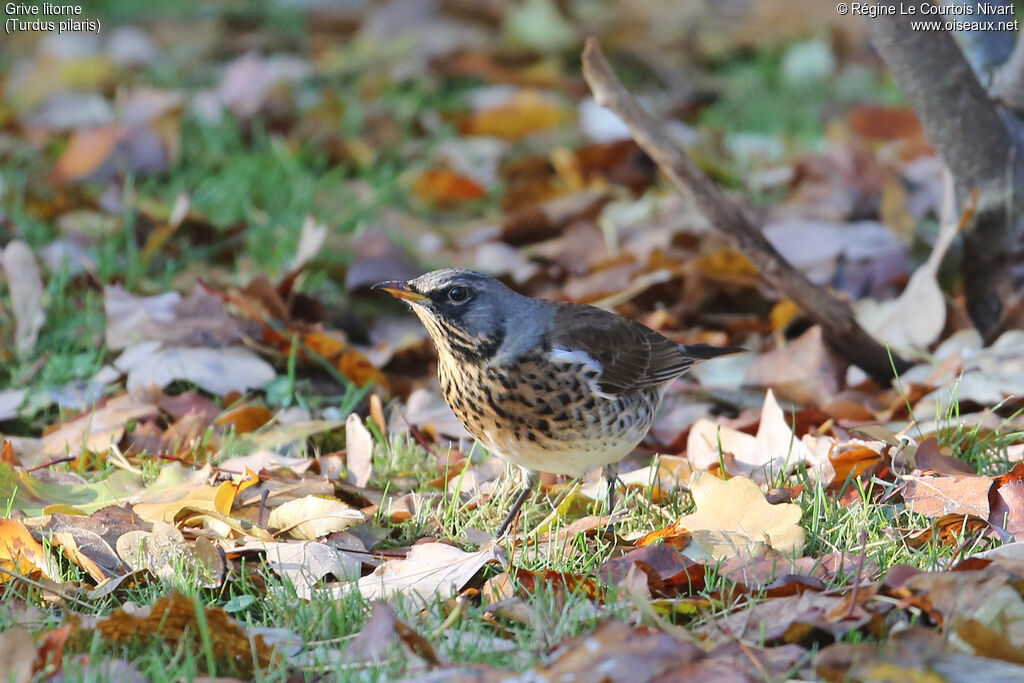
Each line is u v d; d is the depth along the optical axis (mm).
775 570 7031
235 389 10656
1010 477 7902
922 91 10922
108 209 14234
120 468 9078
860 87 19688
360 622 6793
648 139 10500
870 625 6328
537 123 17844
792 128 18234
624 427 8477
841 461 8516
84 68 19125
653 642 5930
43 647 6121
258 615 7098
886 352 11094
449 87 19844
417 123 17984
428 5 22203
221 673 6305
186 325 11195
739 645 6066
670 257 12906
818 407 10398
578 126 17922
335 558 7441
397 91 19234
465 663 6156
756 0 23219
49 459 9328
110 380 10891
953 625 6141
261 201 15016
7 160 15977
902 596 6438
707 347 9570
